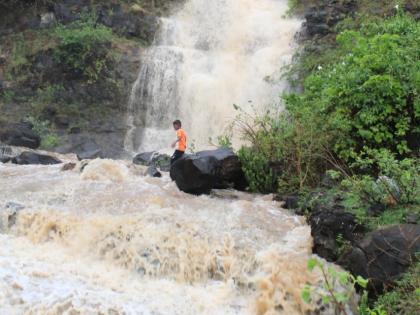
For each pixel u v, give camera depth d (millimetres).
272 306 7121
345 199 8141
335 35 19641
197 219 9094
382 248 6855
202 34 23797
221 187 11250
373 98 10172
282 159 11195
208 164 10727
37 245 8602
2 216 9305
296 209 9812
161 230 8422
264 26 22594
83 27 22469
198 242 8148
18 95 21469
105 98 21672
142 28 23469
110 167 11961
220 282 7668
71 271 7625
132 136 20859
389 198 7781
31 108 21047
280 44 21656
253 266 7703
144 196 10359
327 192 8984
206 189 10789
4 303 6457
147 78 21891
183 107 21047
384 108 10141
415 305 5996
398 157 10203
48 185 11266
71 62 21562
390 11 18891
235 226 8914
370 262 6910
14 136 18562
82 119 21062
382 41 11102
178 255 7965
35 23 23062
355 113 10570
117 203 9984
